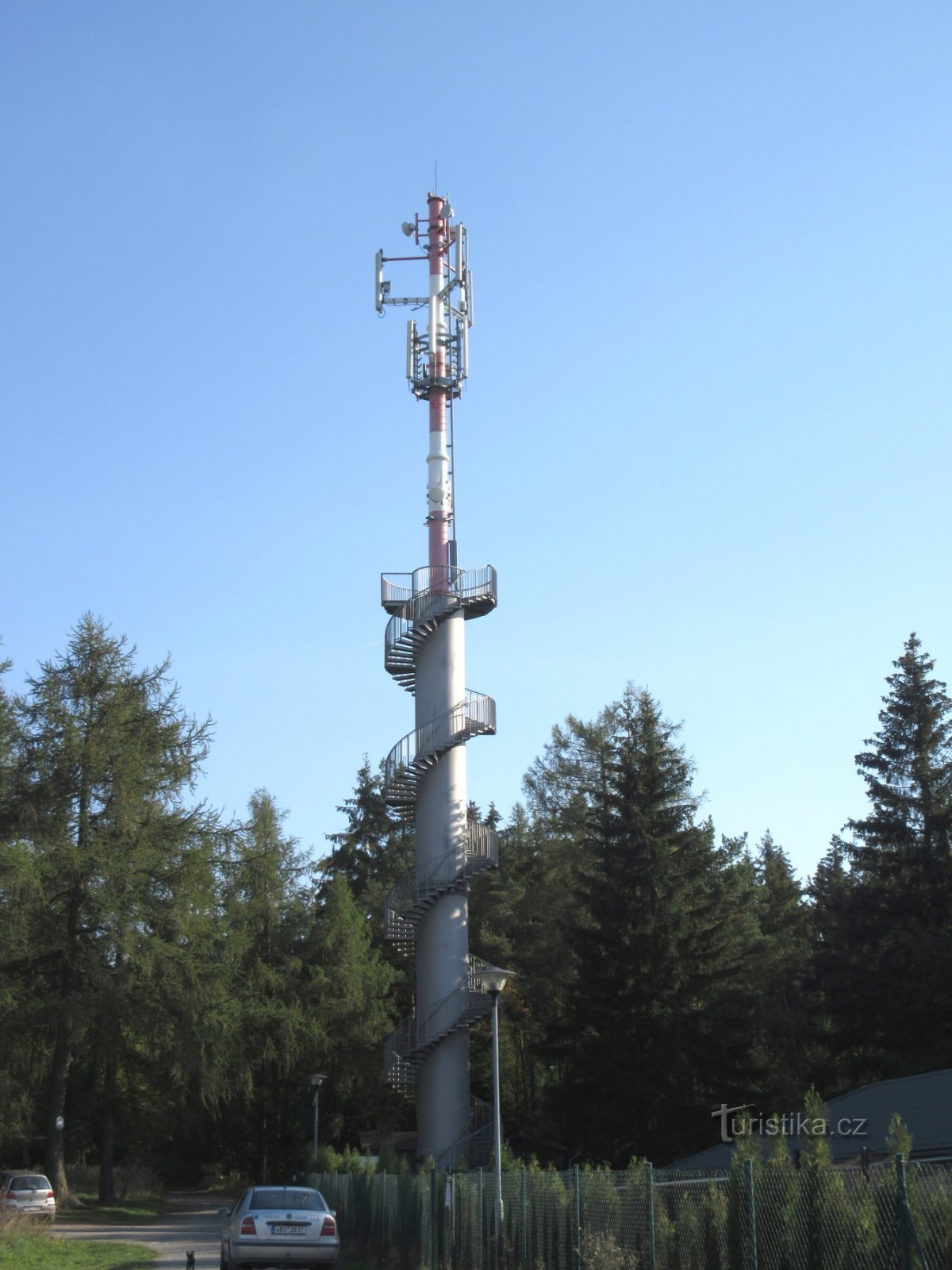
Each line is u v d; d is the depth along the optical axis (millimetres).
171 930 46156
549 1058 47812
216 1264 26438
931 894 48312
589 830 57219
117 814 45750
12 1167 66750
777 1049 56062
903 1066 44500
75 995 43969
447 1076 41281
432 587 43875
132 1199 57188
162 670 49656
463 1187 22031
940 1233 10469
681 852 50375
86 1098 60594
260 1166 70438
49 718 46969
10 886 42750
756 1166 12961
